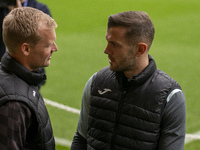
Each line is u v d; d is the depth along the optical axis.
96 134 5.91
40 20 5.02
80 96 17.72
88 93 6.17
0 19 11.01
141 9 40.66
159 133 5.50
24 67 5.05
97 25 34.09
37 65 5.24
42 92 18.12
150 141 5.45
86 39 29.36
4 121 4.66
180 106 5.39
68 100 17.12
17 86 4.89
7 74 5.02
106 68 6.09
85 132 6.39
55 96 17.61
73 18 36.28
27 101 4.81
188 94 18.14
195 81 20.08
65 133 13.39
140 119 5.47
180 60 24.05
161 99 5.38
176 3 42.53
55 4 41.66
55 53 25.30
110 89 5.77
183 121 5.45
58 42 28.36
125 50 5.24
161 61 23.89
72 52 25.67
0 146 4.66
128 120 5.55
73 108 16.11
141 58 5.39
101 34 30.92
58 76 20.72
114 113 5.69
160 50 26.52
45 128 5.25
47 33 5.08
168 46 27.66
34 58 5.14
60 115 15.22
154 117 5.39
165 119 5.40
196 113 15.66
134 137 5.52
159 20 36.00
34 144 5.20
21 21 4.90
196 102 17.02
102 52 25.84
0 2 10.76
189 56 24.94
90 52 25.77
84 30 32.31
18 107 4.71
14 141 4.64
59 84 19.41
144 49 5.27
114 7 41.34
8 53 5.21
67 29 32.62
